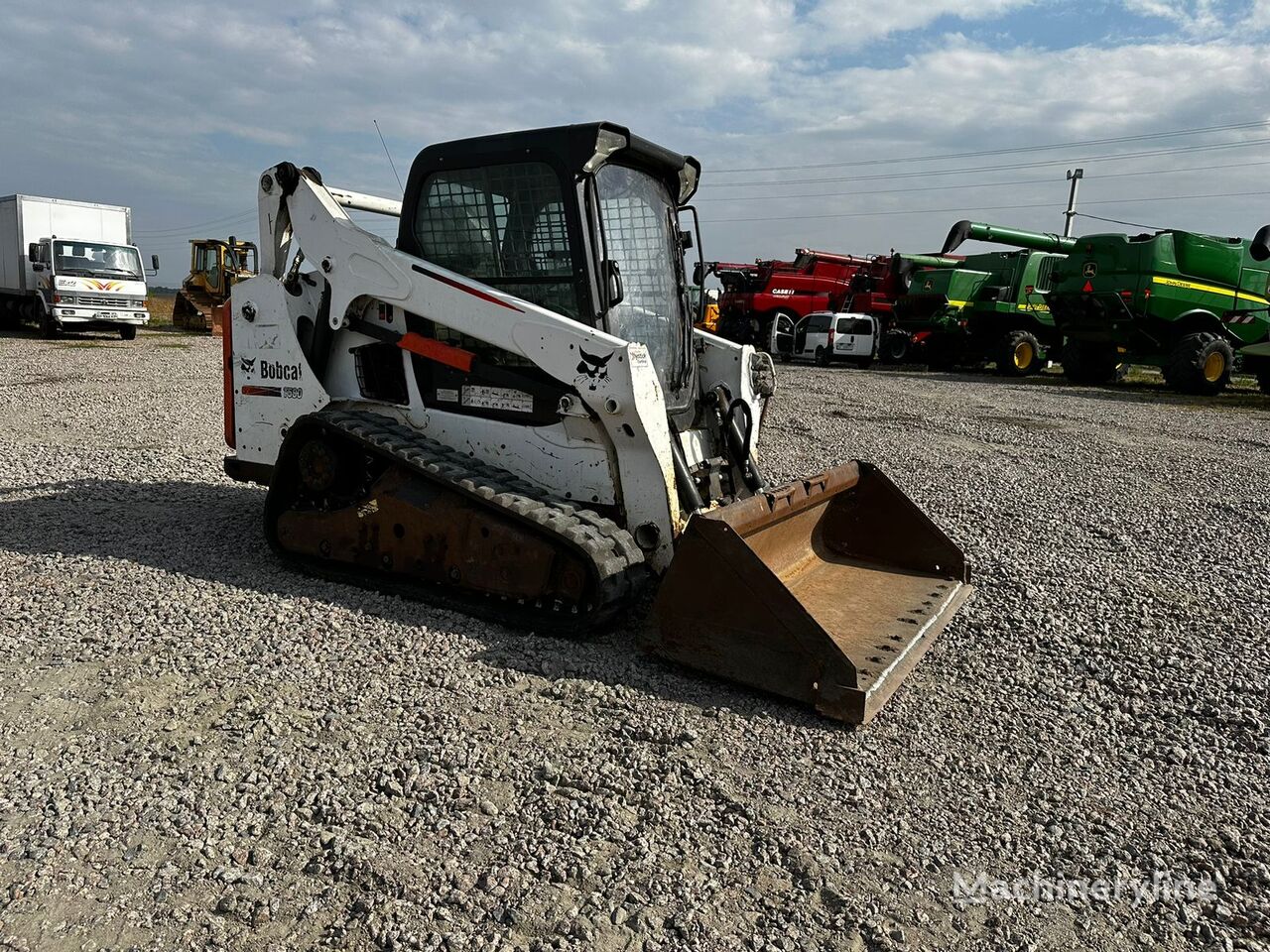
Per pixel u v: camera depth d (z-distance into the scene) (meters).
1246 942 2.51
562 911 2.49
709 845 2.82
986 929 2.52
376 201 5.84
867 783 3.21
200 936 2.37
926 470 9.55
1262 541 6.86
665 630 3.89
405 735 3.38
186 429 10.20
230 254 28.25
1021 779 3.31
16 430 9.85
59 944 2.33
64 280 22.31
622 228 4.87
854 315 25.91
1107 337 19.34
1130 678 4.23
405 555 4.69
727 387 5.59
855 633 4.14
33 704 3.56
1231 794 3.28
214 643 4.16
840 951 2.40
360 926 2.42
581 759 3.26
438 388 4.98
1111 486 8.93
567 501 4.54
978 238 20.11
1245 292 18.97
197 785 3.03
